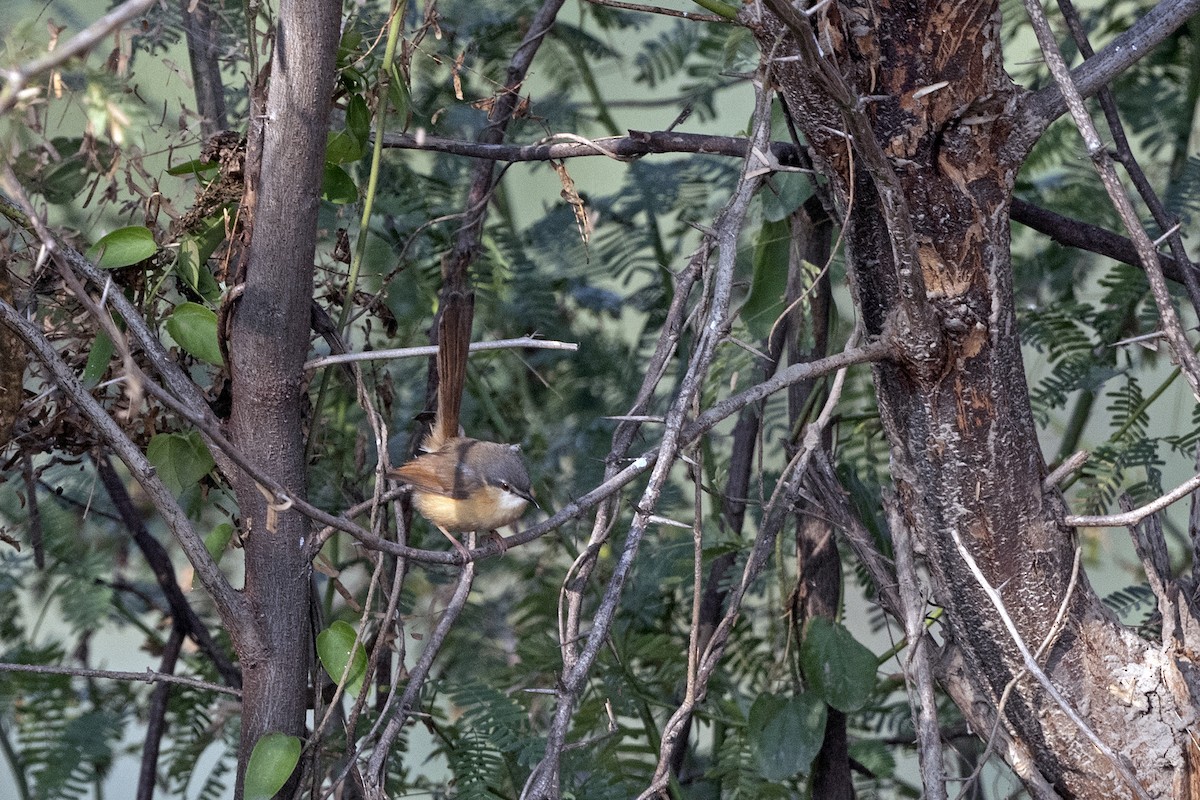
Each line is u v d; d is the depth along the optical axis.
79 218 7.00
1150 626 5.93
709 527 7.45
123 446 4.79
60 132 6.60
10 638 8.45
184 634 8.14
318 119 4.93
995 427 5.22
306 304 5.16
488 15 8.36
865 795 8.52
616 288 9.69
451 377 6.57
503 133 7.58
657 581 7.99
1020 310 8.18
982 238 5.02
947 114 4.84
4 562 7.93
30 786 7.93
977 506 5.30
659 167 8.64
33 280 5.47
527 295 8.75
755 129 5.61
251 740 5.27
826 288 7.16
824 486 6.44
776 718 6.68
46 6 5.54
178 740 8.38
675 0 8.84
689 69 8.32
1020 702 5.47
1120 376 8.22
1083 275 8.67
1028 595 5.35
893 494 5.95
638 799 5.30
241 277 5.12
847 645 6.58
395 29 5.75
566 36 8.77
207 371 6.23
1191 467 8.88
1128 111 8.36
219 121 6.79
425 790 7.77
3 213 5.22
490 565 8.61
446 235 8.31
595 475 8.47
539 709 7.93
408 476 6.22
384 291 6.48
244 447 5.21
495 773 6.69
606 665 7.46
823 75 4.02
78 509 8.31
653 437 8.52
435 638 5.77
